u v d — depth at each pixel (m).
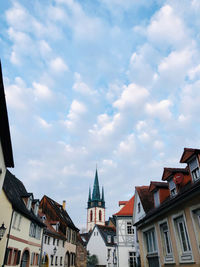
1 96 7.92
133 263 23.77
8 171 22.69
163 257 11.45
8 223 15.78
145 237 14.89
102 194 114.12
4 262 14.88
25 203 20.75
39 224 23.03
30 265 20.53
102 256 50.12
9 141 9.91
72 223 40.41
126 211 26.27
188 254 9.16
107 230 56.69
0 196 16.27
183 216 9.48
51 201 37.22
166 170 12.73
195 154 9.71
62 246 31.62
